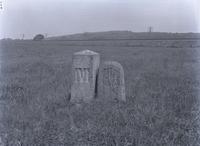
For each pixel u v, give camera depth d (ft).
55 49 136.77
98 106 27.12
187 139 19.22
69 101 30.01
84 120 23.07
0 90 33.94
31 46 166.40
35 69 54.90
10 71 51.98
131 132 20.10
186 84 37.11
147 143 18.54
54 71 51.62
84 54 30.45
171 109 25.63
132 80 40.42
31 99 29.84
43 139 19.35
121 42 193.36
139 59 76.18
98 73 30.89
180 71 50.57
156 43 169.58
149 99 29.12
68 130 20.71
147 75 45.19
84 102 29.58
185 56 86.33
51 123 22.34
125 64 62.69
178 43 158.30
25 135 20.04
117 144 18.28
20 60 79.15
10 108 26.35
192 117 23.38
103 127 21.13
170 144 18.37
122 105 27.48
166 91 32.68
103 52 108.37
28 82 39.65
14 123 22.50
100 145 18.51
